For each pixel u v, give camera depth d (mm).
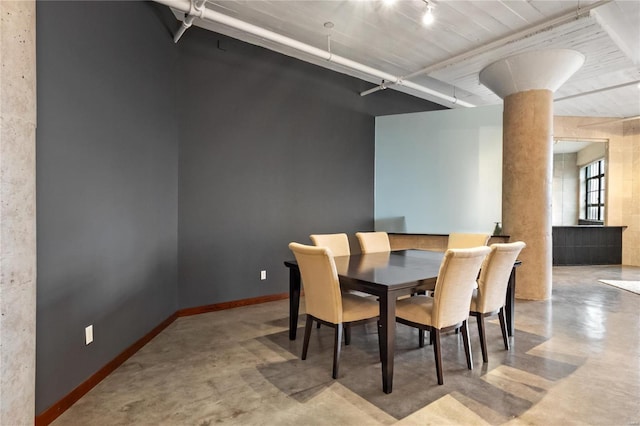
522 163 4602
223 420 1986
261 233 4586
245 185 4445
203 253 4117
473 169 5426
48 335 2012
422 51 4500
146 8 3215
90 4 2426
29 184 1741
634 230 7605
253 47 4500
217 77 4207
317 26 3936
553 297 4777
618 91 5941
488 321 3803
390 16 3711
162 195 3553
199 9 3178
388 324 2275
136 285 3029
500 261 2779
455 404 2141
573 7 3461
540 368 2629
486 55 4465
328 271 2480
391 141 5762
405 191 5715
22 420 1705
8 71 1609
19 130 1675
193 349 3023
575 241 7582
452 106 6734
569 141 7977
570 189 10398
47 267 2018
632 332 3404
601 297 4785
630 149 7645
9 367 1630
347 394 2264
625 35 4012
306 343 2791
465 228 5484
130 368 2662
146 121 3232
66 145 2184
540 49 4246
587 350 2969
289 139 4836
